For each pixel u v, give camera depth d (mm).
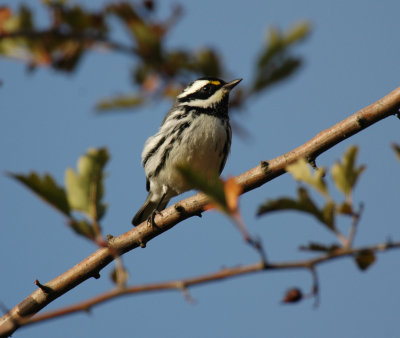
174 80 5383
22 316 8820
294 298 4727
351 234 4750
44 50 6230
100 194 5301
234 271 4426
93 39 5828
